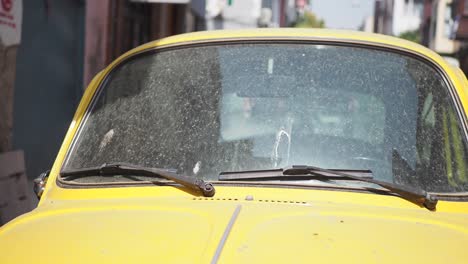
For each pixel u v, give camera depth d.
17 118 10.30
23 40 10.45
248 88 3.12
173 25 20.36
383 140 2.93
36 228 2.52
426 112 2.99
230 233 2.34
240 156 2.91
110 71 3.43
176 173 2.87
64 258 2.27
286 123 2.99
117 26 14.23
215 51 3.32
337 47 3.23
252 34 3.35
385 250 2.25
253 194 2.73
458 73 3.18
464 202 2.75
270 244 2.26
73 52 12.38
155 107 3.17
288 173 2.79
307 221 2.46
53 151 11.60
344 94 3.06
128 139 3.09
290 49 3.24
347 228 2.40
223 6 20.41
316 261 2.16
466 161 2.87
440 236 2.39
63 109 11.97
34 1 10.79
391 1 59.03
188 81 3.22
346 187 2.75
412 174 2.83
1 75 8.62
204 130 3.03
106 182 2.92
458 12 40.53
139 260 2.21
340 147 2.90
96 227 2.46
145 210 2.62
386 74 3.11
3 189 7.77
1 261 2.32
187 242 2.30
